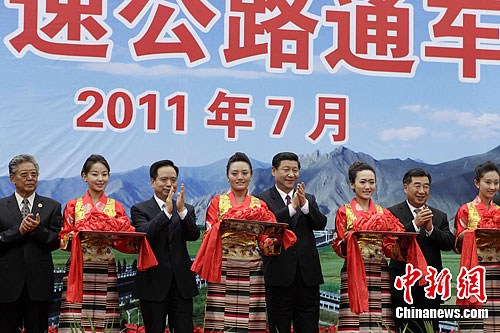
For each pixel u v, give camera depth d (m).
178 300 6.07
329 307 7.29
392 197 7.32
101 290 6.09
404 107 7.38
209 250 5.96
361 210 6.26
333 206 7.29
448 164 7.41
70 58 7.05
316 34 7.32
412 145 7.38
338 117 7.31
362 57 7.36
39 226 6.02
